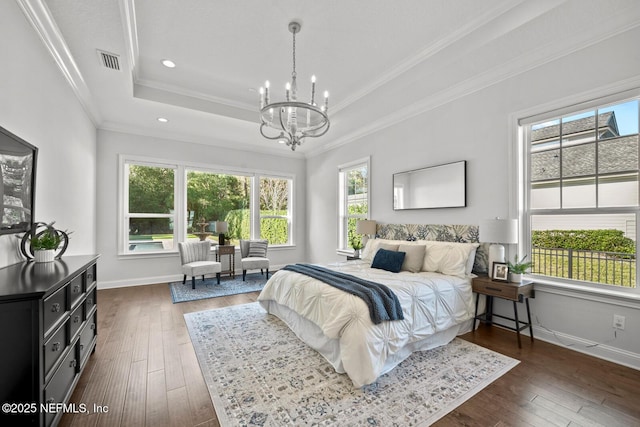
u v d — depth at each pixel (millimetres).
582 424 1586
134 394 1853
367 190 4777
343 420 1614
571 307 2504
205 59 3139
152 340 2676
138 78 3512
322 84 3715
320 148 5992
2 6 1679
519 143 2855
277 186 6371
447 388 1919
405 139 4105
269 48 2938
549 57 2619
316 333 2447
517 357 2346
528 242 2850
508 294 2586
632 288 2252
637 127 2246
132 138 4727
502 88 2984
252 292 4406
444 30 2664
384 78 3518
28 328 1234
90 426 1555
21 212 1848
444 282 2707
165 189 5062
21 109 1916
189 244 4883
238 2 2305
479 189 3189
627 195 2293
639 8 2107
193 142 5289
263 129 4844
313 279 2729
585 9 2131
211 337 2750
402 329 2184
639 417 1641
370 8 2371
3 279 1461
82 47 2535
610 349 2277
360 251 4602
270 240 6254
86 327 2047
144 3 2303
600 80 2334
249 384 1968
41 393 1256
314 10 2393
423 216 3850
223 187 5719
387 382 1988
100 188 4449
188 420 1619
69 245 3006
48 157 2404
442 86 3391
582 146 2527
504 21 2387
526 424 1585
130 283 4707
